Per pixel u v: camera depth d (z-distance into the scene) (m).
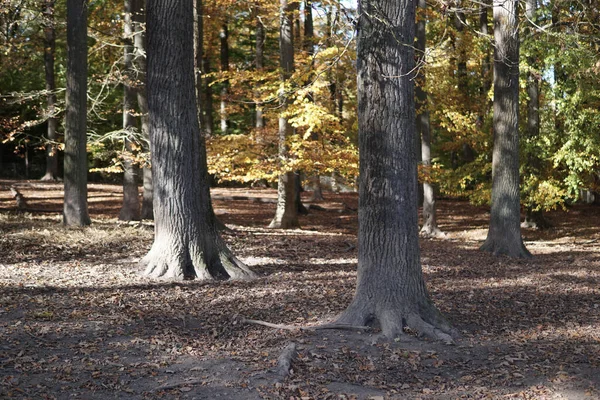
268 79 17.95
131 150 17.58
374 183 7.59
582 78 17.39
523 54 17.69
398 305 7.58
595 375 6.40
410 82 7.53
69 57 14.42
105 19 19.73
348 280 11.02
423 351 6.98
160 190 10.70
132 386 5.73
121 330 7.33
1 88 29.64
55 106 17.12
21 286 9.12
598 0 12.18
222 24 26.33
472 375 6.36
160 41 10.53
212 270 10.90
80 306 8.26
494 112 15.68
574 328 8.31
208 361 6.48
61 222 15.32
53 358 6.25
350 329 7.54
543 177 20.86
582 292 10.80
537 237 21.30
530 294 10.52
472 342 7.43
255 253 13.51
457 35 19.44
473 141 21.55
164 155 10.66
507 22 15.05
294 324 7.97
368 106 7.51
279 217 20.06
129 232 14.20
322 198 30.47
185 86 10.72
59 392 5.48
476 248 16.94
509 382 6.17
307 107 15.32
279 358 6.38
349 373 6.26
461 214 27.28
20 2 15.34
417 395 5.79
